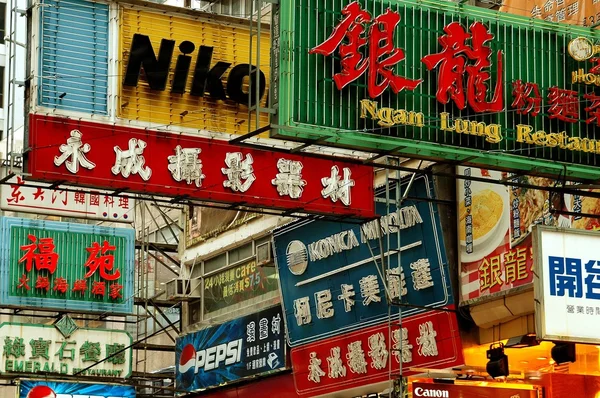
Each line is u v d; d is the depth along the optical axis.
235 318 36.41
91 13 26.30
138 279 41.41
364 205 26.47
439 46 21.61
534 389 26.17
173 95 26.66
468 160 21.59
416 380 25.95
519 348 27.39
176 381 38.84
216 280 39.06
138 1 26.67
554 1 27.34
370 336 30.78
